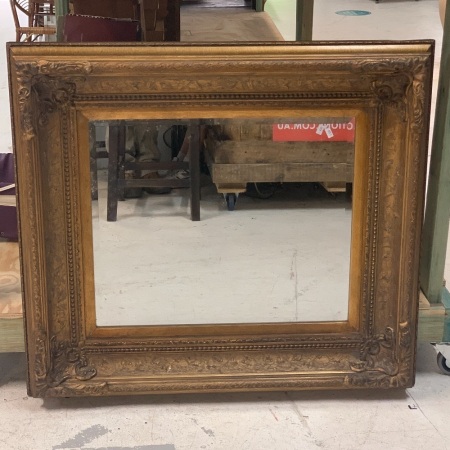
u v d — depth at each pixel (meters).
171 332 1.51
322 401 1.55
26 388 1.57
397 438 1.43
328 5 4.63
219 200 1.51
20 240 1.40
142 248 1.51
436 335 1.59
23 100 1.32
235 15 2.46
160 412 1.51
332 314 1.54
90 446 1.40
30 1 4.26
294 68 1.34
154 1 1.86
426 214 1.60
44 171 1.40
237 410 1.52
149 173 1.47
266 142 1.47
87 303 1.49
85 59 1.32
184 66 1.33
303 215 1.51
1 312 1.54
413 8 4.65
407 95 1.38
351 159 1.45
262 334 1.52
